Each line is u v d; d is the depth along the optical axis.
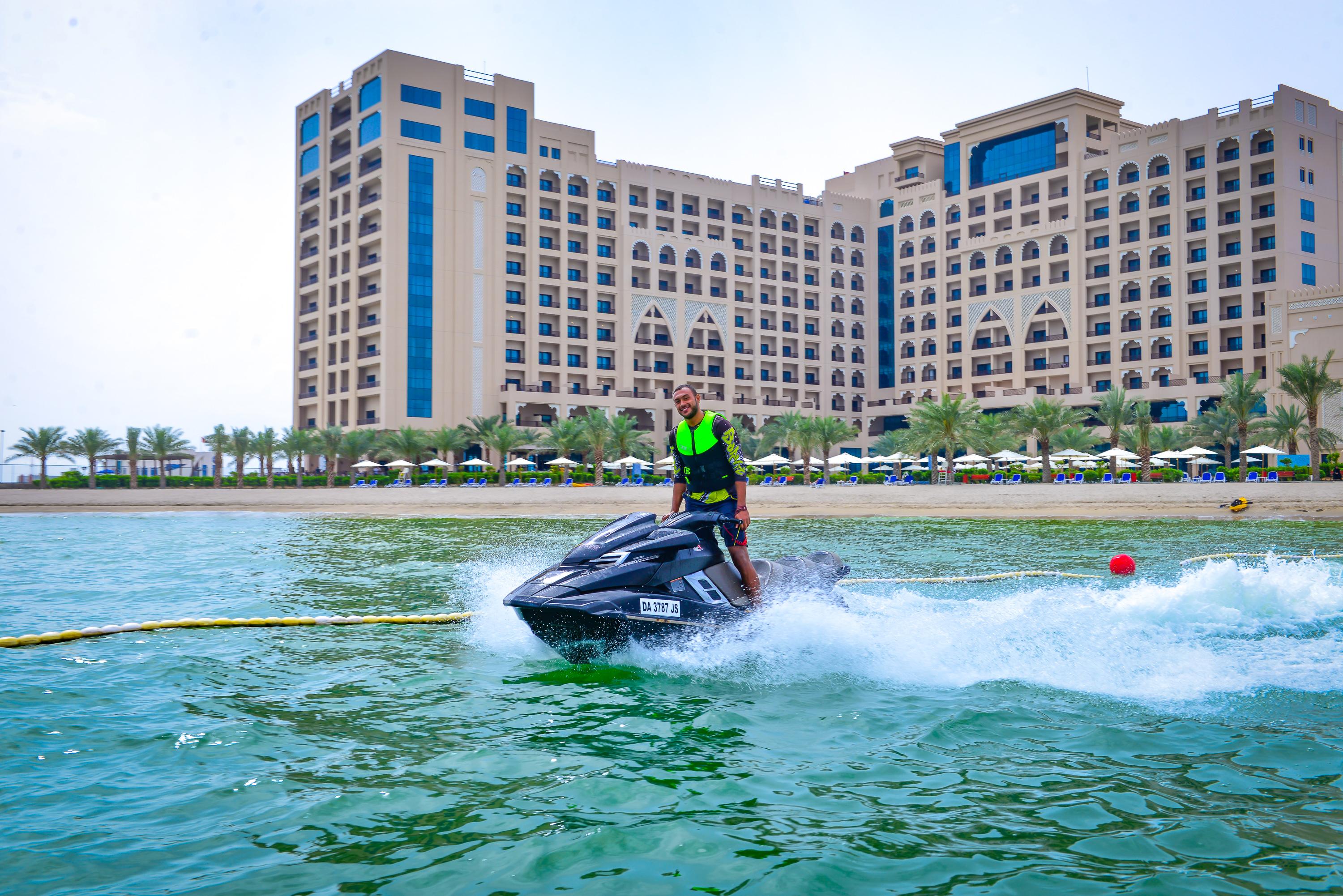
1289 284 66.25
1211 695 4.66
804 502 31.83
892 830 2.93
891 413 92.25
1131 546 14.91
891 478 57.31
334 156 81.12
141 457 61.22
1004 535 18.33
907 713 4.38
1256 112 67.81
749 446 72.06
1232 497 28.45
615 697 4.76
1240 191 68.50
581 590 5.30
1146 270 73.19
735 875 2.61
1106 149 78.50
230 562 12.70
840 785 3.37
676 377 85.81
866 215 97.19
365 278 76.81
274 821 3.03
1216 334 69.00
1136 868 2.63
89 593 9.24
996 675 5.13
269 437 63.09
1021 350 80.56
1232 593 7.59
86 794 3.28
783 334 91.56
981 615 6.91
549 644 5.46
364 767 3.60
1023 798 3.21
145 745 3.86
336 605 8.40
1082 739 3.90
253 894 2.50
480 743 3.92
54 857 2.73
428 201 74.94
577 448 64.31
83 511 34.00
